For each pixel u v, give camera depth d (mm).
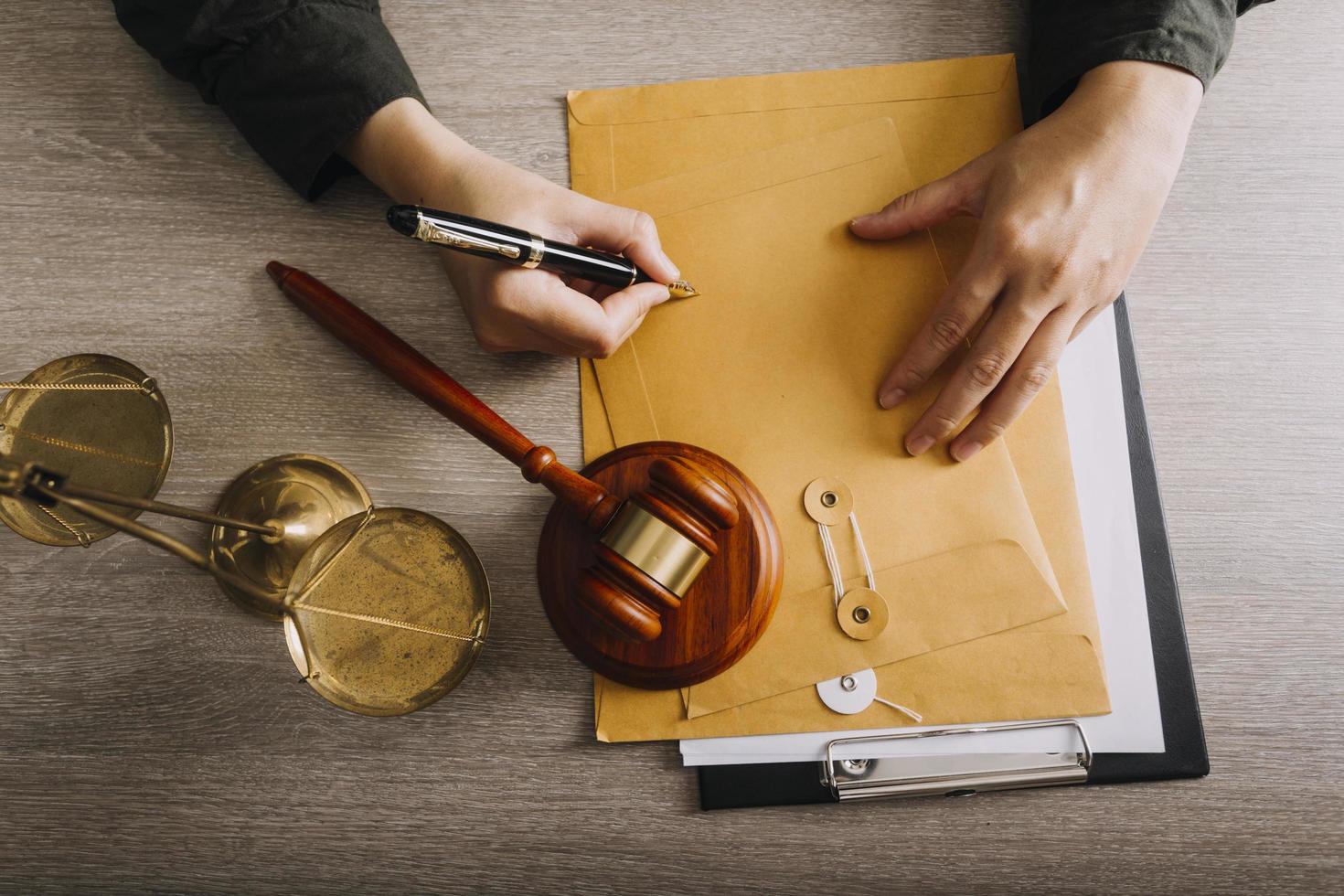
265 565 614
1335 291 679
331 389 672
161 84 710
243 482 638
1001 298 631
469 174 626
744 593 596
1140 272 688
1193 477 661
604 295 661
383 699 543
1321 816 618
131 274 688
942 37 711
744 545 601
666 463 559
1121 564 643
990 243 618
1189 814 621
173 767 638
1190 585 649
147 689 645
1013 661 624
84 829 634
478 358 672
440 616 555
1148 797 624
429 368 617
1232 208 692
